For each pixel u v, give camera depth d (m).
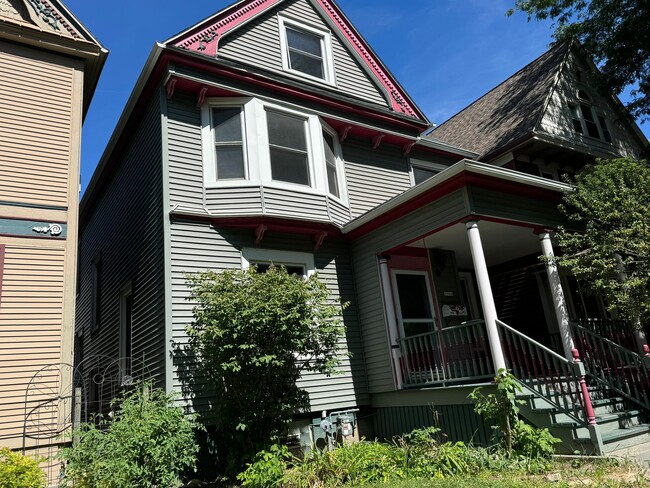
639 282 8.04
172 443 5.61
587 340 8.71
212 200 8.73
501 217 8.29
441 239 10.09
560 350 11.83
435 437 7.98
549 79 14.74
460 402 7.69
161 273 8.09
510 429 6.45
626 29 15.38
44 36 8.65
